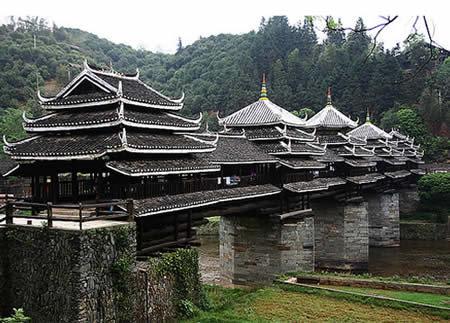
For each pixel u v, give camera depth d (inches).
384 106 3863.2
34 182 954.7
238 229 1604.3
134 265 788.0
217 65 5315.0
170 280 890.1
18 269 752.3
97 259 717.3
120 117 858.1
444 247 2384.4
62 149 869.8
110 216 759.7
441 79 3823.8
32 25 6102.4
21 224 767.1
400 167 2871.6
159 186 965.2
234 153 1375.5
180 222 1036.5
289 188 1509.6
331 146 2123.5
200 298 981.2
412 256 2188.7
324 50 4847.4
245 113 1699.1
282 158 1552.7
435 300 1027.3
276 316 954.7
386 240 2482.8
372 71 3895.2
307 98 4180.6
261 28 5787.4
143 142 892.0
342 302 1059.3
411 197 2866.6
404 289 1138.0
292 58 4741.6
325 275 1299.2
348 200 1959.9
